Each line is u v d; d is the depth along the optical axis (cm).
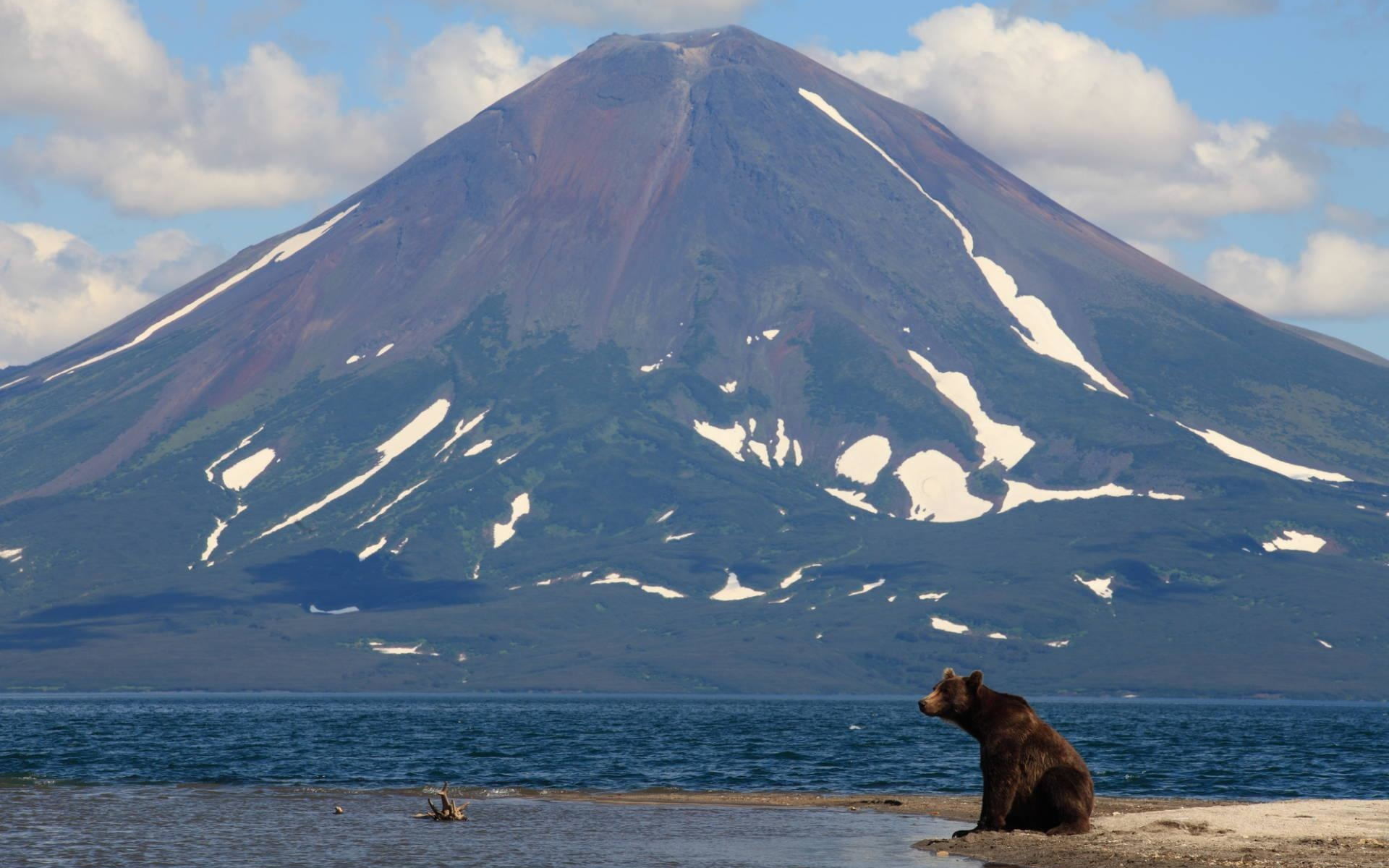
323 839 8912
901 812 10831
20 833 9150
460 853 8288
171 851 8331
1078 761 8181
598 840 8950
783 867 7662
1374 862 7369
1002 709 8225
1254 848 7781
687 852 8325
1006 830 8200
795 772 15462
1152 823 8669
